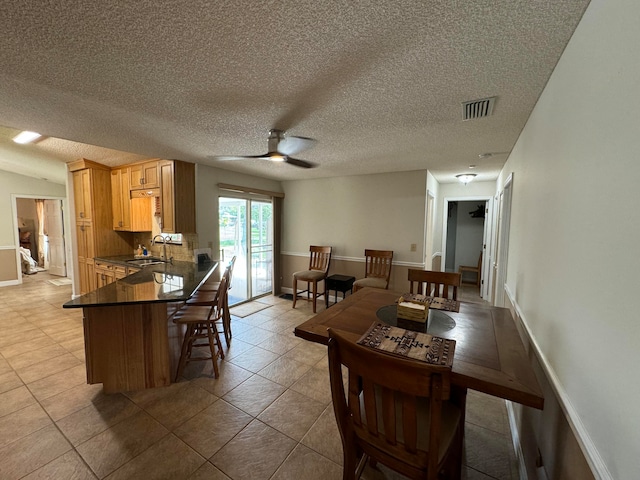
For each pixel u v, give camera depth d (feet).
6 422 6.49
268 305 15.60
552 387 4.01
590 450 2.82
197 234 12.97
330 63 4.68
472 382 3.87
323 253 15.87
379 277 14.29
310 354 9.95
